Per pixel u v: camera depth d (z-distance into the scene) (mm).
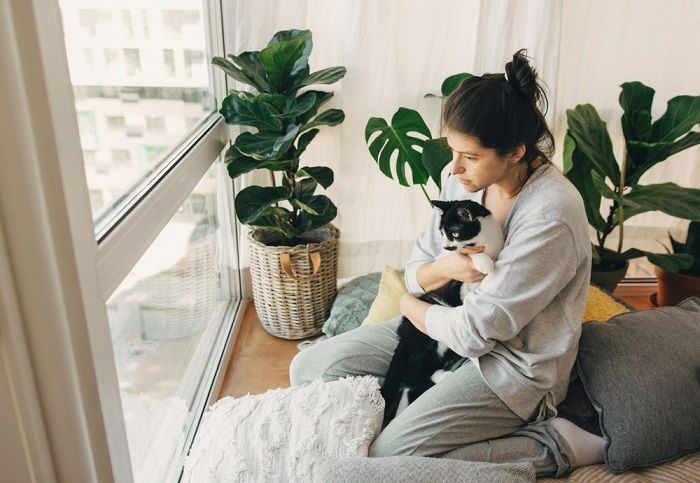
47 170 784
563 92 2246
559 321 1311
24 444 867
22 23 721
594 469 1310
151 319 1442
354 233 2406
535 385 1311
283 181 2125
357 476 1121
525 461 1286
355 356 1588
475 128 1162
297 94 2168
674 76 2246
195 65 1896
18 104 729
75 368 880
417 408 1360
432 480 1111
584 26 2145
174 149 1630
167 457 1567
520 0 2062
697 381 1357
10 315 798
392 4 2068
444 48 2154
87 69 1037
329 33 2119
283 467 1242
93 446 939
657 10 2131
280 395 1423
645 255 2205
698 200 2066
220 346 2133
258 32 2057
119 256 1042
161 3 1513
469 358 1372
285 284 2123
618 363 1389
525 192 1285
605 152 2123
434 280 1472
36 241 787
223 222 2359
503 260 1267
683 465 1288
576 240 1242
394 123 2049
